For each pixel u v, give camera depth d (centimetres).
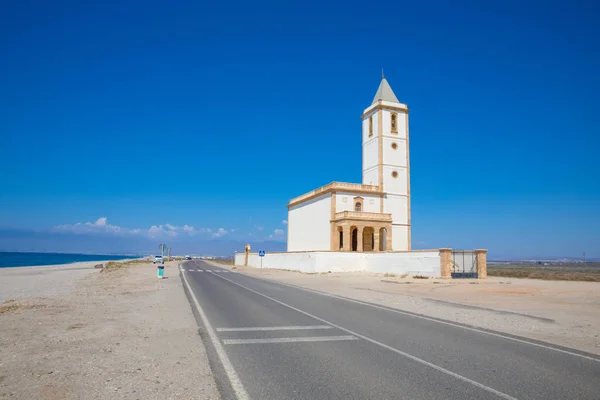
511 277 4150
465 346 927
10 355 830
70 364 763
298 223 6688
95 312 1473
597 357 836
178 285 2844
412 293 2306
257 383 652
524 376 696
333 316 1390
